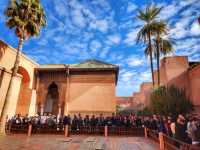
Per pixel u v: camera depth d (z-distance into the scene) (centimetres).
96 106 2602
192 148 677
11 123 1906
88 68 2712
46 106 2841
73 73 2786
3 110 1792
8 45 2273
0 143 1215
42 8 2077
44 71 2847
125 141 1390
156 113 2223
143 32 2797
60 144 1218
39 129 1856
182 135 892
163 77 3072
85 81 2725
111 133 1794
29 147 1088
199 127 873
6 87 2136
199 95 2358
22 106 2562
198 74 2416
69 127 1827
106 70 2714
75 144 1223
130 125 1806
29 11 1930
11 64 2342
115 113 2541
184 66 2816
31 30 1994
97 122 1855
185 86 2709
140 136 1739
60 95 2722
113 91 2636
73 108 2639
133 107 5444
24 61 2573
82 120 1880
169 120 1150
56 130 1834
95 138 1566
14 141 1328
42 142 1301
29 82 2673
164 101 2177
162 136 1088
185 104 2114
